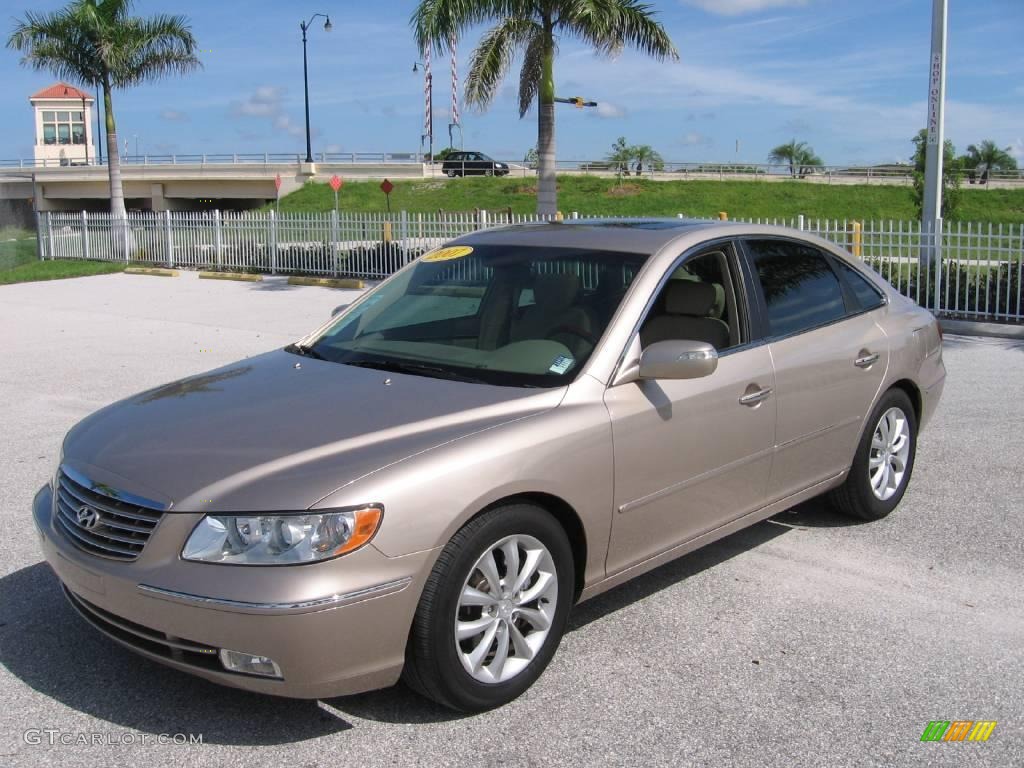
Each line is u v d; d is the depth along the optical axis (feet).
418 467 10.82
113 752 10.71
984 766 10.60
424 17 57.98
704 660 12.88
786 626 13.87
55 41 89.20
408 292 15.96
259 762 10.54
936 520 18.20
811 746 10.93
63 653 12.97
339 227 69.46
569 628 13.83
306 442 11.37
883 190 189.06
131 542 10.80
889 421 18.03
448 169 203.51
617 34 58.39
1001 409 26.84
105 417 13.38
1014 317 43.62
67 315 50.80
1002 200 178.70
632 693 12.03
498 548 11.50
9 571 15.70
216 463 11.10
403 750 10.76
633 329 13.38
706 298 14.49
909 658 12.92
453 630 11.00
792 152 214.28
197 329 44.88
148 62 90.89
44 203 219.20
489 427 11.69
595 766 10.52
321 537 10.19
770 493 15.40
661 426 13.16
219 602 10.05
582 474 12.17
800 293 16.34
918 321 18.75
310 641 10.09
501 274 15.11
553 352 13.28
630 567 13.32
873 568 15.96
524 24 59.00
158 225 82.02
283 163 199.41
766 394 14.76
